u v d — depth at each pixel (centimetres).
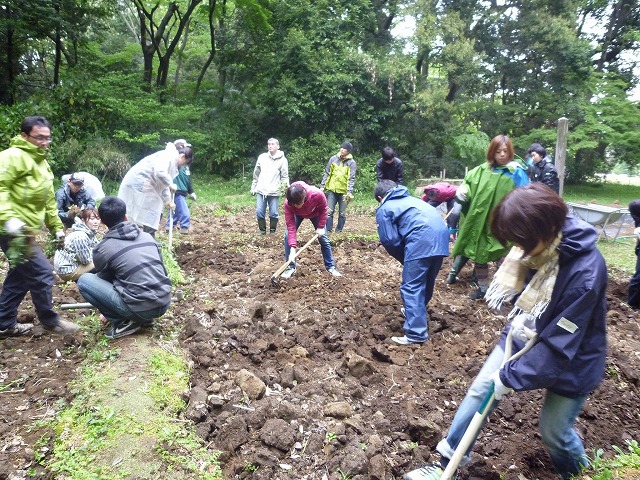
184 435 297
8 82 1450
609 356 436
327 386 367
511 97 1912
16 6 1339
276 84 1692
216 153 1656
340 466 281
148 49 1823
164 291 399
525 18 1738
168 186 626
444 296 595
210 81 1969
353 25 1758
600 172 2192
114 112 1483
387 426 321
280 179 873
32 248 397
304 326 472
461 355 440
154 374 351
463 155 1636
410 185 1545
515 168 523
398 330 487
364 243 847
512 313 258
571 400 243
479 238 541
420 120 1658
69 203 622
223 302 502
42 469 282
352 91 1609
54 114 1276
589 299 215
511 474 290
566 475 272
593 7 2039
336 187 884
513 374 228
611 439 327
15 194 383
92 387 336
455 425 260
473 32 1769
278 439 296
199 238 838
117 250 390
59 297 511
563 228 220
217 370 382
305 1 1714
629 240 946
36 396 347
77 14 1559
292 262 628
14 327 430
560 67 1764
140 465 272
